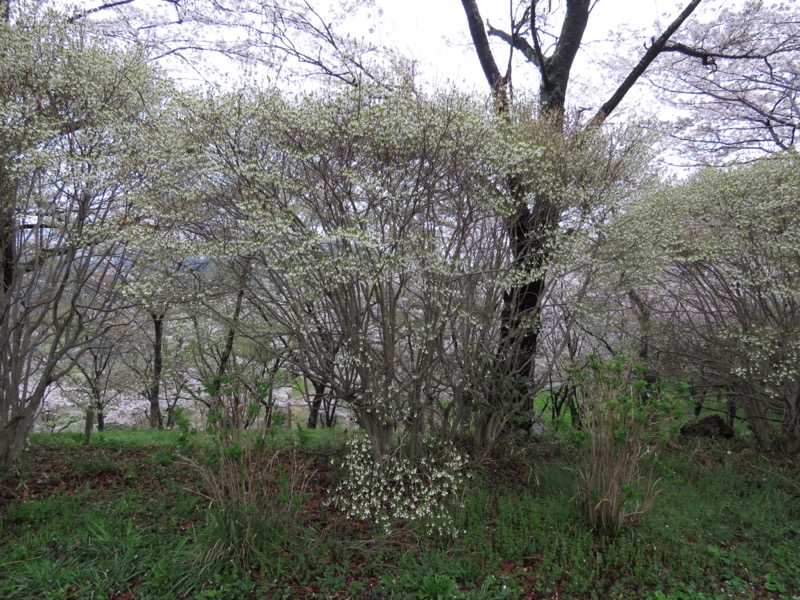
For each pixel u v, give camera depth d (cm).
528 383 532
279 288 463
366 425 482
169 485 465
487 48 741
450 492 452
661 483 487
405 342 527
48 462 530
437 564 343
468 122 414
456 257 477
